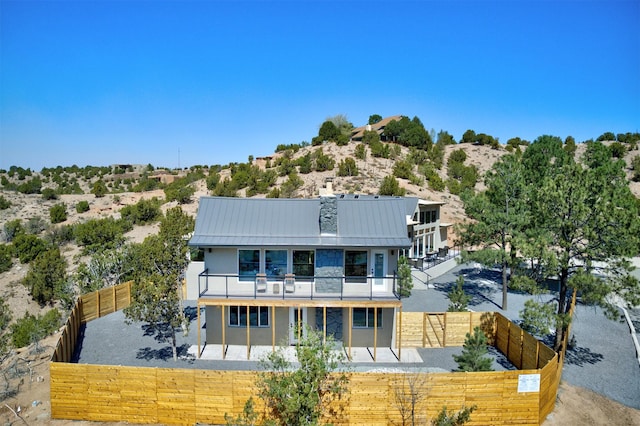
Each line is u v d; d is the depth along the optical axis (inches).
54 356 693.3
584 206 756.6
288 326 902.4
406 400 620.7
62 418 647.1
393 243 874.1
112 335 982.4
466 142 4554.6
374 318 860.6
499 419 629.3
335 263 885.8
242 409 625.6
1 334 1026.1
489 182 1205.1
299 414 536.4
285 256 898.1
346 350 894.4
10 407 669.9
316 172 2938.0
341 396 622.2
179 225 836.0
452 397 624.1
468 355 713.6
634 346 936.3
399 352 842.8
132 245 1425.9
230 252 892.0
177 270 822.5
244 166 3201.3
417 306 1149.1
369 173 2866.6
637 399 713.0
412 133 3865.7
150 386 637.3
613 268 763.4
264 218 924.6
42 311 1542.8
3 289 1659.7
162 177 3853.3
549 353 722.2
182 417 635.5
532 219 924.6
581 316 1132.5
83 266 1353.3
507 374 625.6
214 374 626.5
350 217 925.2
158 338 961.5
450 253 1798.7
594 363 850.1
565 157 1544.0
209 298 849.5
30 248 1961.1
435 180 2822.3
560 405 690.2
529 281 807.1
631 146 3607.3
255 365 815.1
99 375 640.4
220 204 943.0
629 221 719.1
